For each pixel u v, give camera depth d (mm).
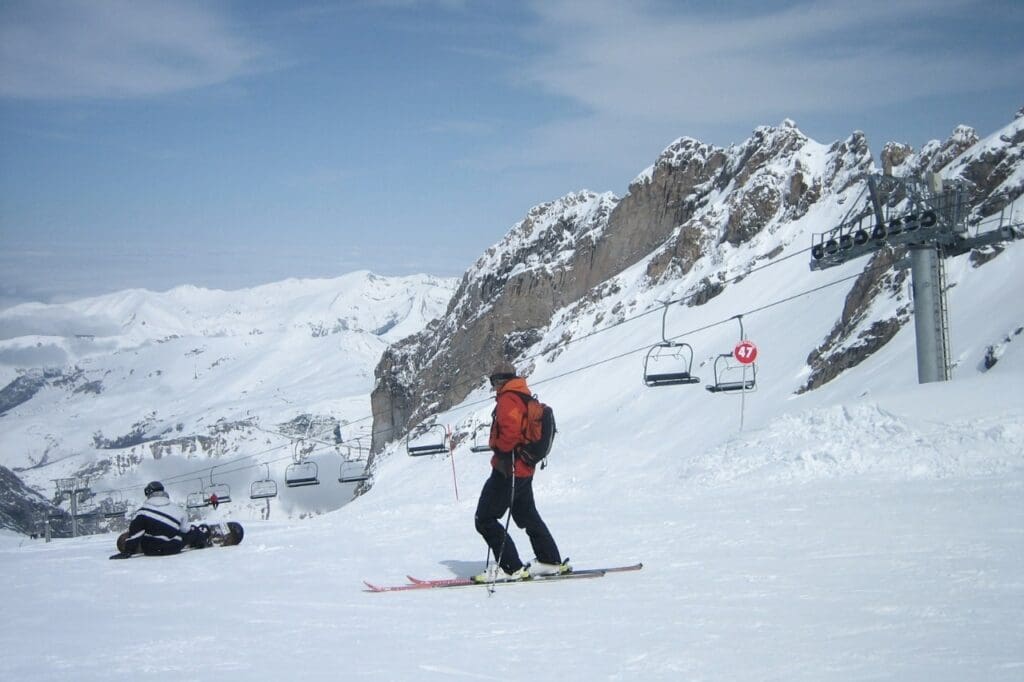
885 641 5676
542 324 100812
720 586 7785
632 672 5438
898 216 25203
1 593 10805
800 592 7258
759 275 74938
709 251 82750
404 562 11125
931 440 15688
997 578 7117
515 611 7539
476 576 9016
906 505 11461
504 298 104812
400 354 123375
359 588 9359
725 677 5219
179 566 12367
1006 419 15773
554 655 5961
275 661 6250
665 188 96938
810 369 53625
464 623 7191
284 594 9258
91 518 63156
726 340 67938
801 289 68938
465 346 105625
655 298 84000
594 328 87188
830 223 73312
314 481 52469
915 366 41219
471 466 65750
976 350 39844
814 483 15141
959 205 24547
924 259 24766
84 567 13055
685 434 53625
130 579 11391
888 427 16734
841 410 18031
